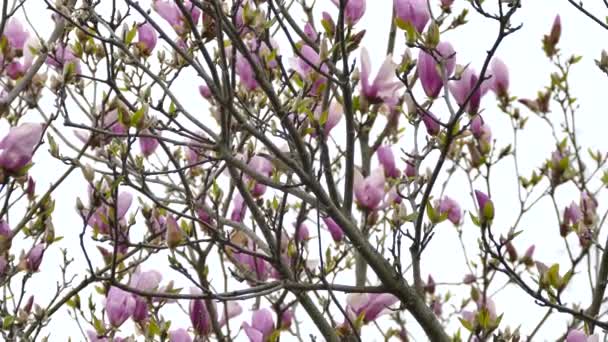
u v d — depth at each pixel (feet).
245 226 10.61
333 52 10.20
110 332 10.54
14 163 9.75
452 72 9.93
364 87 10.08
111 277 9.91
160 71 10.40
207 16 10.32
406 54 9.89
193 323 10.64
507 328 10.12
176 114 10.05
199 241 10.14
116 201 9.98
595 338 9.98
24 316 10.55
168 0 10.42
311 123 9.87
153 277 10.49
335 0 10.25
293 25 10.67
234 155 10.34
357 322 10.24
